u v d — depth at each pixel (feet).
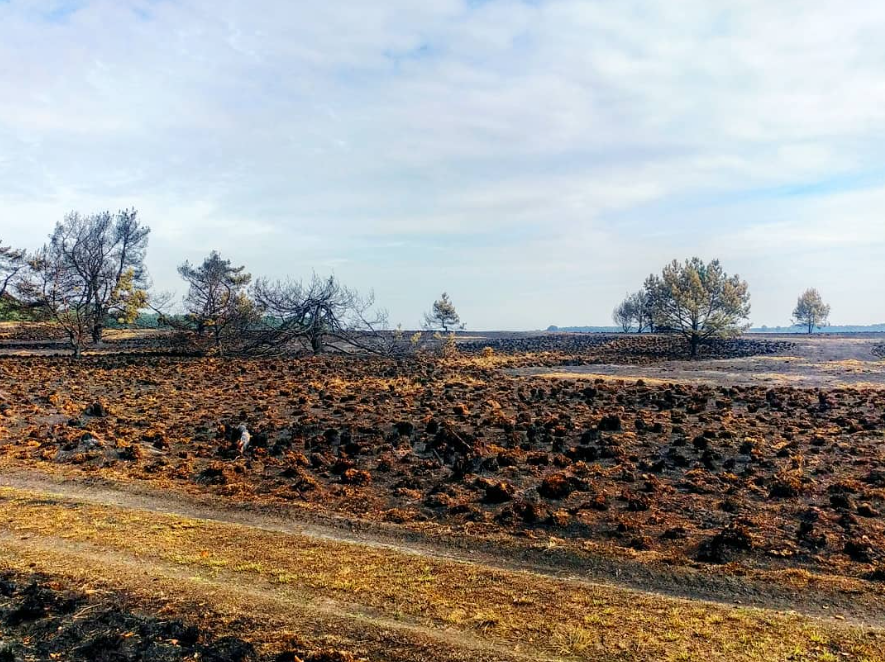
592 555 31.63
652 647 22.04
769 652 21.67
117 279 145.48
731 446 50.16
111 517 35.47
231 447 51.13
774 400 68.85
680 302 143.54
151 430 56.08
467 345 187.62
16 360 108.88
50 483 42.86
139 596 25.13
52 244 121.90
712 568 29.89
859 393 74.13
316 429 57.16
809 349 157.17
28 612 23.94
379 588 26.71
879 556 30.76
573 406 67.92
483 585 27.45
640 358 135.33
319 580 27.37
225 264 134.31
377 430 55.98
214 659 21.07
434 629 23.31
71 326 121.90
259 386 83.82
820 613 25.67
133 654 21.40
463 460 45.29
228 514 37.81
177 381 87.81
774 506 37.60
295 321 130.21
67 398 71.97
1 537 31.89
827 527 34.35
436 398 73.26
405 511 38.11
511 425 56.75
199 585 26.37
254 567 28.73
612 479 43.14
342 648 21.62
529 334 273.54
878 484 40.57
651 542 32.96
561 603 25.70
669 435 53.98
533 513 36.37
